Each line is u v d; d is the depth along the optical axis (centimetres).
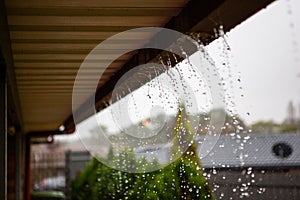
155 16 222
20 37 250
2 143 248
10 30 236
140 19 227
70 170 1039
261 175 268
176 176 248
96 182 536
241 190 217
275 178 277
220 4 167
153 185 271
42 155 1253
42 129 853
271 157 418
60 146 1420
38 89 426
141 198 296
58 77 369
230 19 185
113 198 396
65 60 310
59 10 208
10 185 645
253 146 259
